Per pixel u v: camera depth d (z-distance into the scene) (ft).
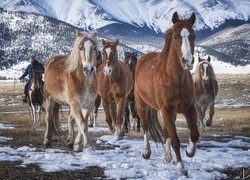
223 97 147.43
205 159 32.04
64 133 50.93
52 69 39.91
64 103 39.06
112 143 42.14
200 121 54.19
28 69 67.77
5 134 50.37
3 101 153.38
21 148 37.99
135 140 44.96
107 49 46.39
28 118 78.69
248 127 57.06
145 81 31.55
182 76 27.14
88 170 28.96
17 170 29.01
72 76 35.35
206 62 55.88
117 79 47.19
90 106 36.19
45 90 41.11
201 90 54.90
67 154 35.24
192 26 26.61
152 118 34.14
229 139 45.47
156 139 34.22
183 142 43.27
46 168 29.35
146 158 33.06
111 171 28.04
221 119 72.23
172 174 27.12
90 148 35.40
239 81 230.27
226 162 31.17
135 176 27.04
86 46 33.71
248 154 34.71
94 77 36.04
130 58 58.80
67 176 27.27
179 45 25.86
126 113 55.57
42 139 45.47
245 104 121.19
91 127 58.65
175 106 27.78
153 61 31.96
